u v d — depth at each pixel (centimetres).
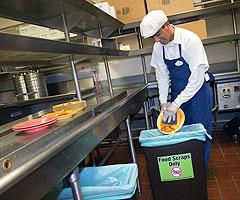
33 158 77
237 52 347
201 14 327
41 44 109
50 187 84
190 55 212
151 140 177
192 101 224
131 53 339
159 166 180
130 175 134
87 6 192
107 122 151
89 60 313
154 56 242
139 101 268
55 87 409
